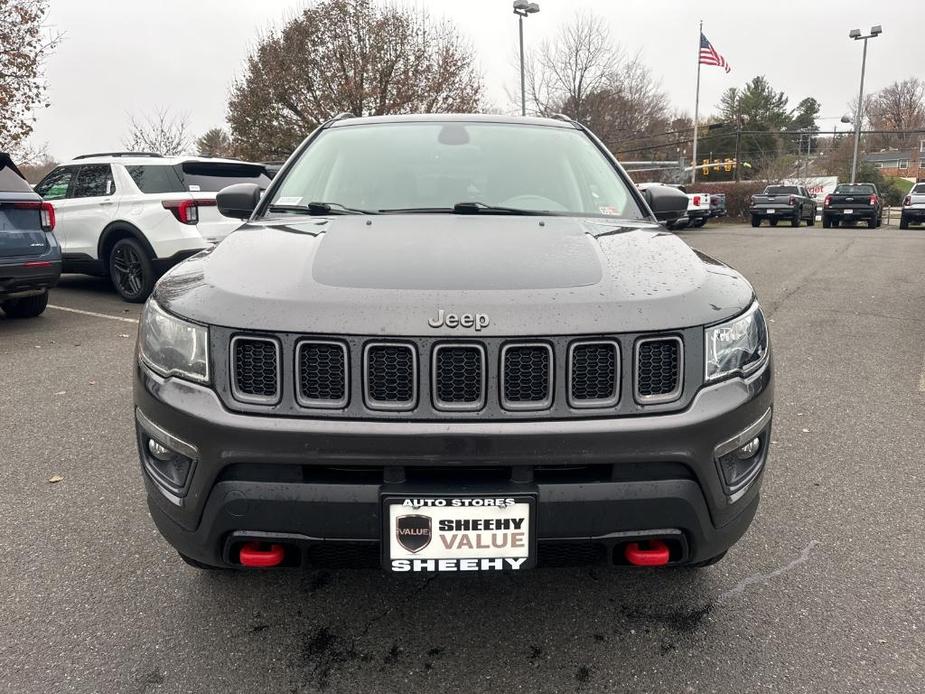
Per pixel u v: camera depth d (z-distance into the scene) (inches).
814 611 92.4
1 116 584.7
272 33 844.0
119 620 90.1
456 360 70.8
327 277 77.6
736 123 2691.9
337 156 126.3
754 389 77.7
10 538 110.5
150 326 80.4
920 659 83.0
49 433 156.6
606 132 1680.6
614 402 71.9
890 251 581.6
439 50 852.6
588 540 72.7
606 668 81.9
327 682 79.4
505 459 70.0
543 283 76.0
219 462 71.9
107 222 316.2
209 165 326.3
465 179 119.1
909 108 3703.3
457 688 78.6
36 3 588.7
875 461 141.8
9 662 81.9
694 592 97.0
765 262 495.5
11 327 271.6
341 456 70.1
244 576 100.2
